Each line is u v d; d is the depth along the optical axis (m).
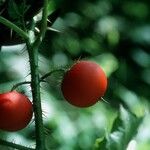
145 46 0.72
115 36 0.70
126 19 0.72
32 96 0.29
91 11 0.68
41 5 0.31
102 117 0.58
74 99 0.30
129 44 0.71
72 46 0.64
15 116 0.29
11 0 0.30
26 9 0.31
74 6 0.66
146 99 0.69
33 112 0.30
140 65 0.71
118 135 0.31
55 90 0.55
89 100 0.30
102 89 0.30
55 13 0.33
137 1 0.73
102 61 0.65
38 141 0.29
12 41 0.33
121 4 0.71
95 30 0.68
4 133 0.47
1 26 0.32
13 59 0.51
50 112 0.54
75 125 0.56
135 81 0.70
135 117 0.31
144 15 0.73
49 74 0.30
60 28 0.61
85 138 0.56
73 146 0.55
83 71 0.30
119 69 0.69
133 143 0.31
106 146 0.31
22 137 0.48
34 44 0.29
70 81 0.30
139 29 0.72
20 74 0.51
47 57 0.58
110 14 0.70
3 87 0.50
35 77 0.29
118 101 0.65
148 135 0.52
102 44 0.69
